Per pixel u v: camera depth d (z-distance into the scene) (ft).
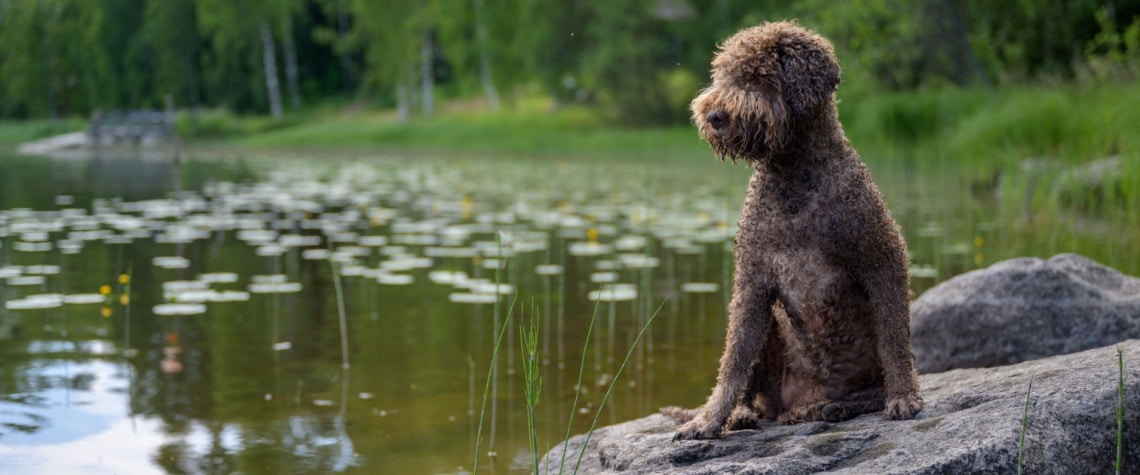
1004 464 8.85
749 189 11.12
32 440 13.23
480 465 12.61
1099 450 9.36
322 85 189.16
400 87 142.20
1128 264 25.48
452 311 21.72
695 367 17.22
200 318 20.85
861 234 10.50
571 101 134.41
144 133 128.06
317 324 20.40
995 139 47.19
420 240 32.83
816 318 10.93
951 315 15.51
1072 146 41.09
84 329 19.72
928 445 9.26
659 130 111.65
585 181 59.57
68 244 30.96
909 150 59.11
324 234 34.19
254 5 155.02
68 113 179.73
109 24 180.55
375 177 63.67
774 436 10.71
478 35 145.79
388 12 139.64
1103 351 11.60
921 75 72.54
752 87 10.34
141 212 40.70
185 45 167.12
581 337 19.40
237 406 14.93
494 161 83.92
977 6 67.21
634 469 10.21
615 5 121.60
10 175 63.98
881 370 11.45
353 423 14.25
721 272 26.58
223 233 34.17
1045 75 60.23
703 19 125.49
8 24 173.37
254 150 108.06
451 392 15.80
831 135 10.65
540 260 28.71
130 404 14.89
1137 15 61.00
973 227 34.01
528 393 10.47
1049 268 15.28
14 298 22.53
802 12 81.51
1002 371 12.06
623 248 31.01
